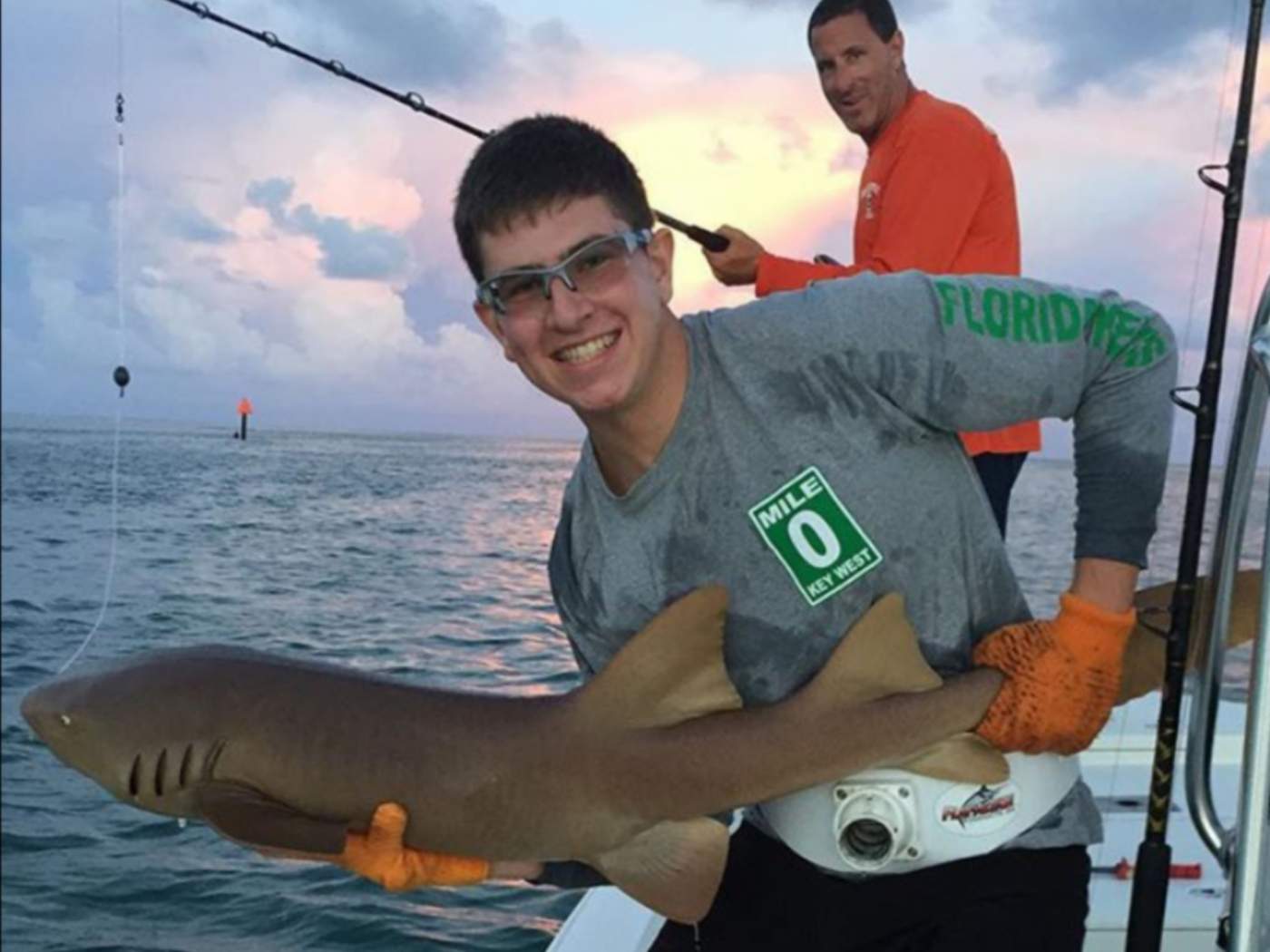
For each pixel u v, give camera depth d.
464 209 2.00
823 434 2.01
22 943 3.69
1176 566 2.20
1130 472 1.97
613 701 2.15
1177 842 3.11
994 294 1.98
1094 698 1.97
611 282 1.95
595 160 1.96
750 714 2.10
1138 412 1.97
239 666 2.30
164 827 4.53
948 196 3.14
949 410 1.99
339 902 4.08
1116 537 1.96
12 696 5.05
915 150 3.16
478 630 6.94
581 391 1.99
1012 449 3.21
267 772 2.21
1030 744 2.00
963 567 2.08
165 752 2.24
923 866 2.07
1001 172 3.21
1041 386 1.96
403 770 2.17
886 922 2.10
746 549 2.07
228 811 2.19
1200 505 1.90
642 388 2.00
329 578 7.87
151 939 3.69
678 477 2.05
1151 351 1.97
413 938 3.90
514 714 2.19
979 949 2.01
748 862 2.30
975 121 3.17
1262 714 1.58
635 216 2.00
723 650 2.13
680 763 2.10
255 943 3.82
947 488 2.05
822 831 2.11
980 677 2.02
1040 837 2.07
